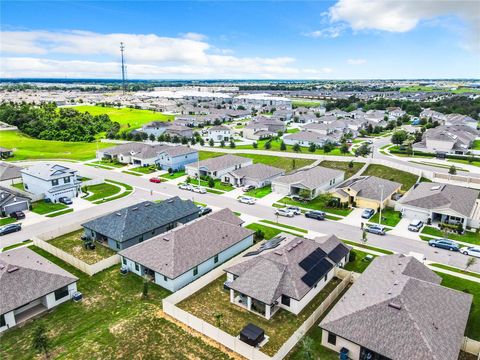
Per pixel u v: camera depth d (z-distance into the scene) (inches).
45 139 6072.8
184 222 2420.0
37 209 2783.0
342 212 2655.0
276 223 2452.0
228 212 2316.7
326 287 1696.6
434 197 2498.8
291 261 1624.0
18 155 4758.9
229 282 1622.8
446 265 1873.8
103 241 2178.9
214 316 1481.3
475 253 1947.6
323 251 1782.7
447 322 1250.0
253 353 1211.2
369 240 2181.3
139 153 4173.2
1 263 1601.9
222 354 1250.0
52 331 1417.3
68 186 3048.7
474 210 2504.9
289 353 1261.1
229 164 3671.3
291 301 1482.5
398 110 7746.1
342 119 6427.2
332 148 4630.9
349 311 1305.4
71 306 1579.7
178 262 1722.4
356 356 1218.0
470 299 1387.8
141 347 1285.7
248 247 2110.0
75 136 6067.9
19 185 3437.5
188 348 1279.5
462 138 4534.9
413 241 2160.4
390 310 1251.2
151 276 1780.3
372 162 3686.0
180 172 3846.0
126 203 2901.1
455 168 3447.3
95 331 1387.8
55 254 2028.8
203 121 7244.1
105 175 3757.4
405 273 1494.8
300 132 5206.7
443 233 2260.1
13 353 1298.0
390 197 2810.0
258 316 1477.6
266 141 5428.2
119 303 1592.0
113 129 6496.1
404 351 1128.8
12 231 2356.1
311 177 3083.2
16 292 1478.8
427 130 5123.0
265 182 3324.3
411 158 4050.2
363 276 1576.0
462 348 1254.9
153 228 2192.4
